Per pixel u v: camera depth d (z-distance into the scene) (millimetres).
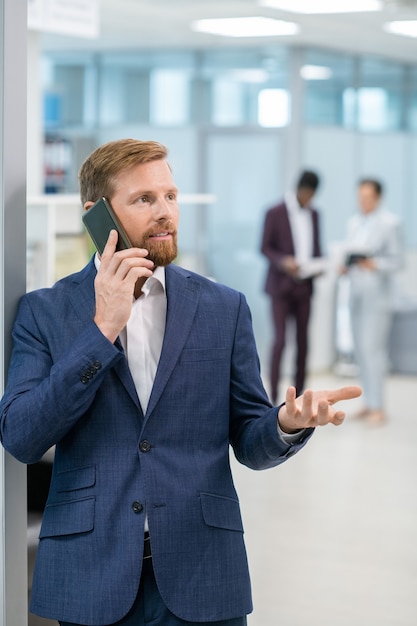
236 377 2090
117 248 1956
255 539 4930
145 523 1950
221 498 2020
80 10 6344
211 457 2023
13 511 2117
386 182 11406
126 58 10930
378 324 7988
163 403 1976
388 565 4566
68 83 11133
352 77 10812
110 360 1870
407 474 6316
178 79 10758
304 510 5461
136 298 2053
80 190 2066
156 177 1966
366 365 8008
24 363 1985
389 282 8039
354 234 8094
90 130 11117
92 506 1940
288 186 10234
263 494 5793
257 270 10547
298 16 8461
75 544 1948
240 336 2096
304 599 4125
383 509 5504
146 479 1944
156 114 10883
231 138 10555
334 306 10617
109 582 1919
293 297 8102
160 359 1981
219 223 10680
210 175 10688
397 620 3918
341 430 7672
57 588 1954
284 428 1994
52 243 3766
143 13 8469
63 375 1857
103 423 1963
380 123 11250
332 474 6285
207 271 10758
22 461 1942
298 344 8227
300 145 10211
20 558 2145
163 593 1936
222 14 8461
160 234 1974
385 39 9711
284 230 8039
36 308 2029
